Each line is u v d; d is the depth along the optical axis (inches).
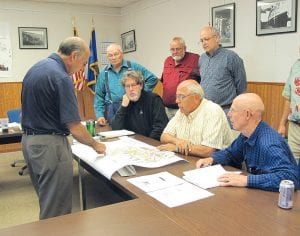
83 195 100.1
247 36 140.4
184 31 177.2
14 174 160.7
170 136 88.4
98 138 97.2
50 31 215.5
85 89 223.5
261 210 49.0
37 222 46.7
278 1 125.3
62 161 73.5
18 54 208.1
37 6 209.6
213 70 124.3
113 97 127.4
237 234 42.1
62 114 69.4
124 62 130.0
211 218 46.8
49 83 69.1
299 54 115.9
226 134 82.6
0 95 204.2
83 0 210.2
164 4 191.0
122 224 45.5
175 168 70.2
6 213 117.3
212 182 60.5
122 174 66.3
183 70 137.3
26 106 72.3
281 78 128.6
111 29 235.3
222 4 150.6
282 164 57.8
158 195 55.8
